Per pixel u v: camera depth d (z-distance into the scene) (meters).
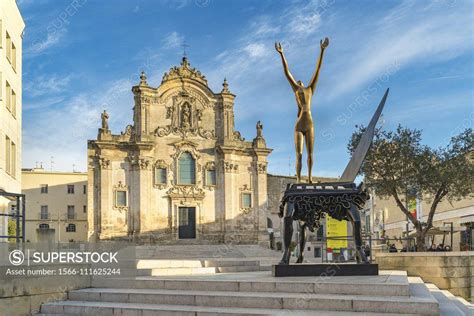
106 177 61.69
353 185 16.58
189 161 65.12
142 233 61.28
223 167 65.38
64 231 88.38
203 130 66.00
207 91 66.31
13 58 33.31
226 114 66.19
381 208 72.38
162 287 14.58
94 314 13.22
